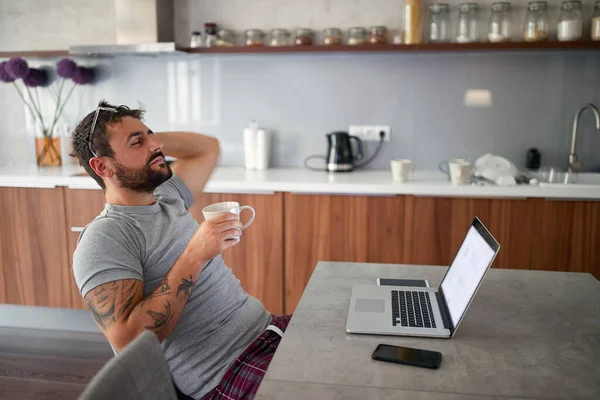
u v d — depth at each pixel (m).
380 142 3.42
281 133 3.52
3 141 3.71
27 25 3.62
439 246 2.90
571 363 1.18
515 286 1.66
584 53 3.17
